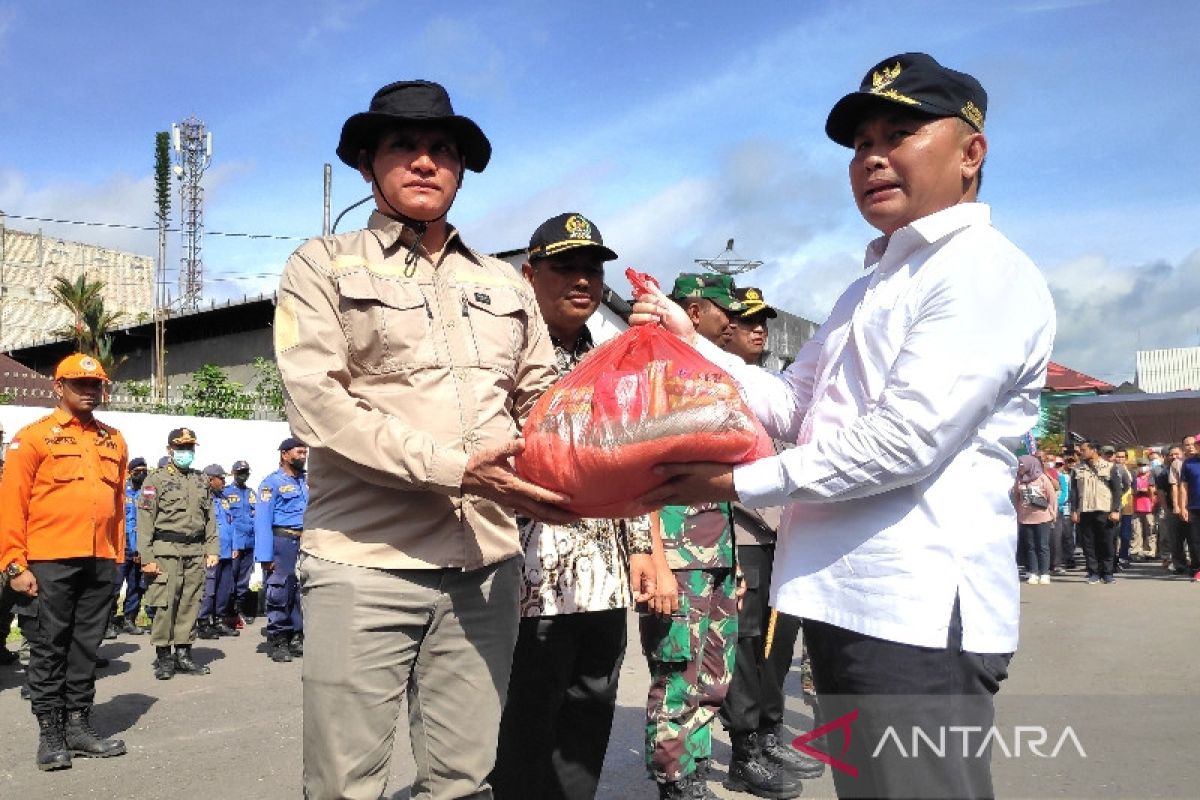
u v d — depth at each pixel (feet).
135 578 30.94
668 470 6.45
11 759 16.56
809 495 5.94
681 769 11.87
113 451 17.78
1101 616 30.99
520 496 7.04
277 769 15.71
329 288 7.66
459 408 7.82
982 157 6.53
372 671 7.41
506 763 9.86
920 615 5.79
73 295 74.95
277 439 42.78
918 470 5.72
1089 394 74.74
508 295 8.55
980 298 5.86
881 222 6.57
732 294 15.53
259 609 36.88
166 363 76.43
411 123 7.87
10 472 16.29
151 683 23.15
